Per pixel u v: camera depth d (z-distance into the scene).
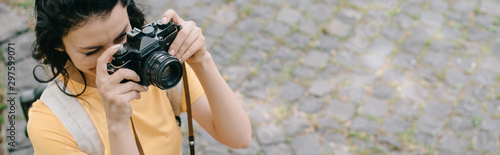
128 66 1.11
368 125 3.27
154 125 1.33
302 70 3.65
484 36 4.00
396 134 3.23
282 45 3.85
